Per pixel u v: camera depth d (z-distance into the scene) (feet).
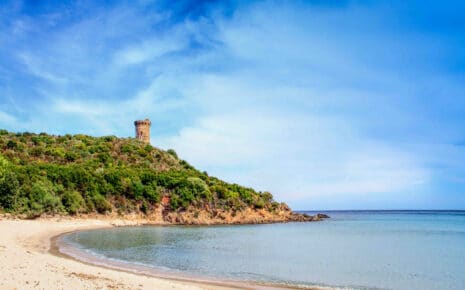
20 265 93.40
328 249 199.82
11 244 143.23
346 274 127.95
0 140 418.72
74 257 135.74
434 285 113.70
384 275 127.75
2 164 322.96
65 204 319.88
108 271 103.40
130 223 343.67
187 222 379.55
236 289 96.12
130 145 511.81
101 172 386.11
